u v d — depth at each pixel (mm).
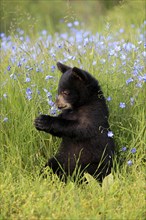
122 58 13016
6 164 11109
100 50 14070
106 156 10734
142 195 9719
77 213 8938
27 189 10055
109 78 12578
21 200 9648
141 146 11250
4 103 12195
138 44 13898
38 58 13539
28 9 26156
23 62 12945
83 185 10414
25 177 10750
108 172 10781
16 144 11492
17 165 11055
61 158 11031
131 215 8945
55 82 12383
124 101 12133
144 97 12234
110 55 13070
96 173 10766
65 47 13375
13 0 19359
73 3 24625
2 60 14180
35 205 9352
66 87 10727
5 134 11539
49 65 13008
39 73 12680
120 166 11039
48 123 10617
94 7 24078
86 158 10773
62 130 10578
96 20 23562
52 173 10773
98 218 8867
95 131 10617
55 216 8961
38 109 11953
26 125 11625
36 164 11438
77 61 13258
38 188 10023
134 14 20094
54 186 10211
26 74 12539
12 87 12367
